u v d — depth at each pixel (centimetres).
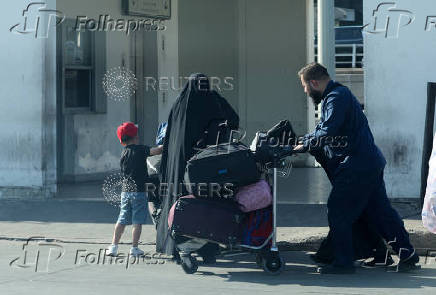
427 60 1572
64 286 1027
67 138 2094
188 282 1054
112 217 1548
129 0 2286
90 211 1611
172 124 1169
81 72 2164
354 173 1085
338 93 1085
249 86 2534
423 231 1256
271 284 1039
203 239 1084
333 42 1908
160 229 1164
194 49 2517
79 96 2158
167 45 2442
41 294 977
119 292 988
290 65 2497
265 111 2522
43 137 1764
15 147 1780
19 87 1775
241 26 2527
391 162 1592
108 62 2242
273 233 1091
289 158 2494
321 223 1409
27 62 1770
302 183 2044
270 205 1095
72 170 2091
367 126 1102
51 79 1766
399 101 1585
